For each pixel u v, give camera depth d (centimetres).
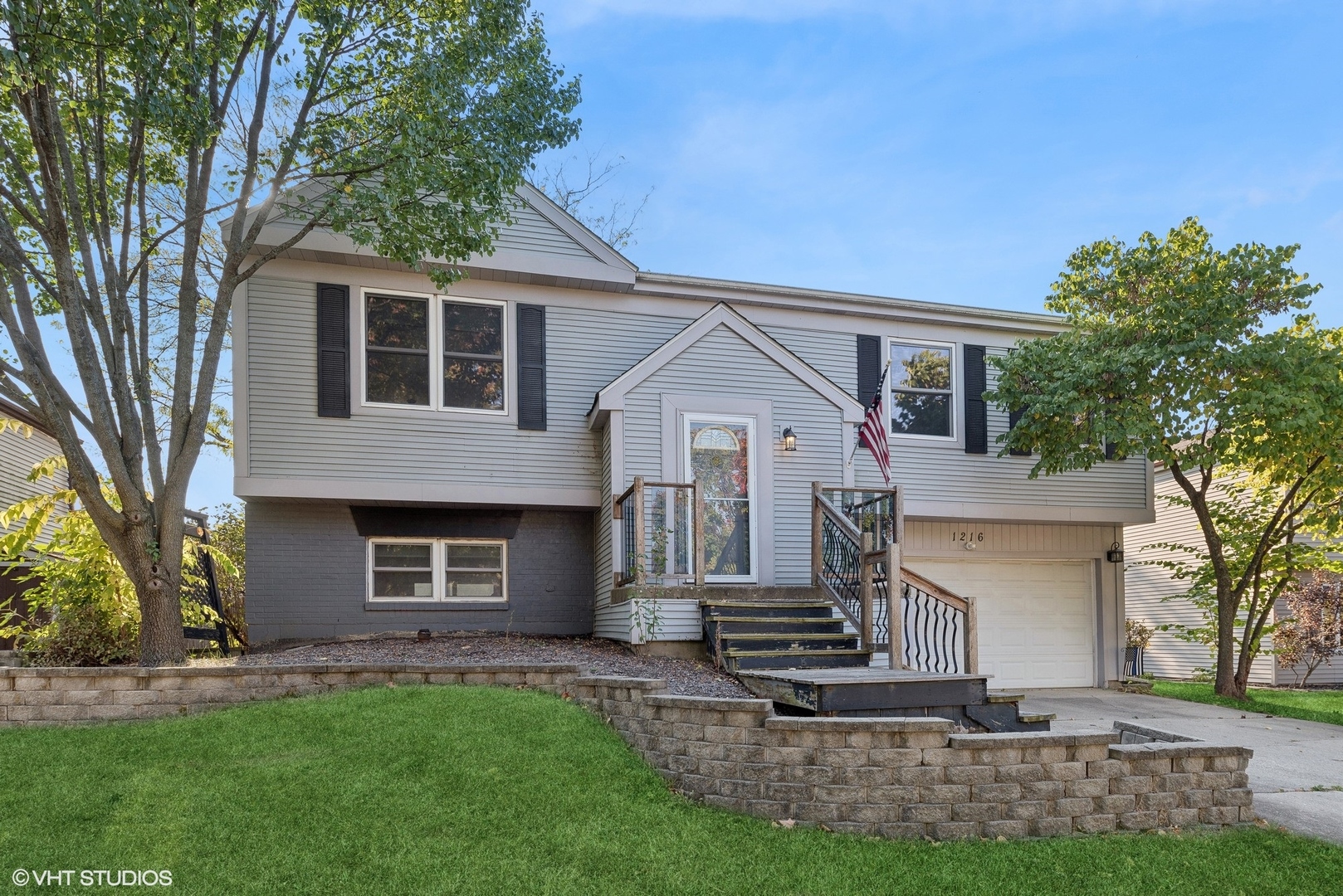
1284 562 1259
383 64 863
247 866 416
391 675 699
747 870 435
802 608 939
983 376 1320
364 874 412
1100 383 1150
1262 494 1323
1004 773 508
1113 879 445
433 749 556
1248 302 1094
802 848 463
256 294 1020
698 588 928
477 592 1130
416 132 785
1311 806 596
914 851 468
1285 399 1009
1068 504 1336
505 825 471
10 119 825
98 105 695
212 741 580
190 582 870
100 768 539
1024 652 1379
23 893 386
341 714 617
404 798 493
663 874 427
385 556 1105
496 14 845
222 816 469
